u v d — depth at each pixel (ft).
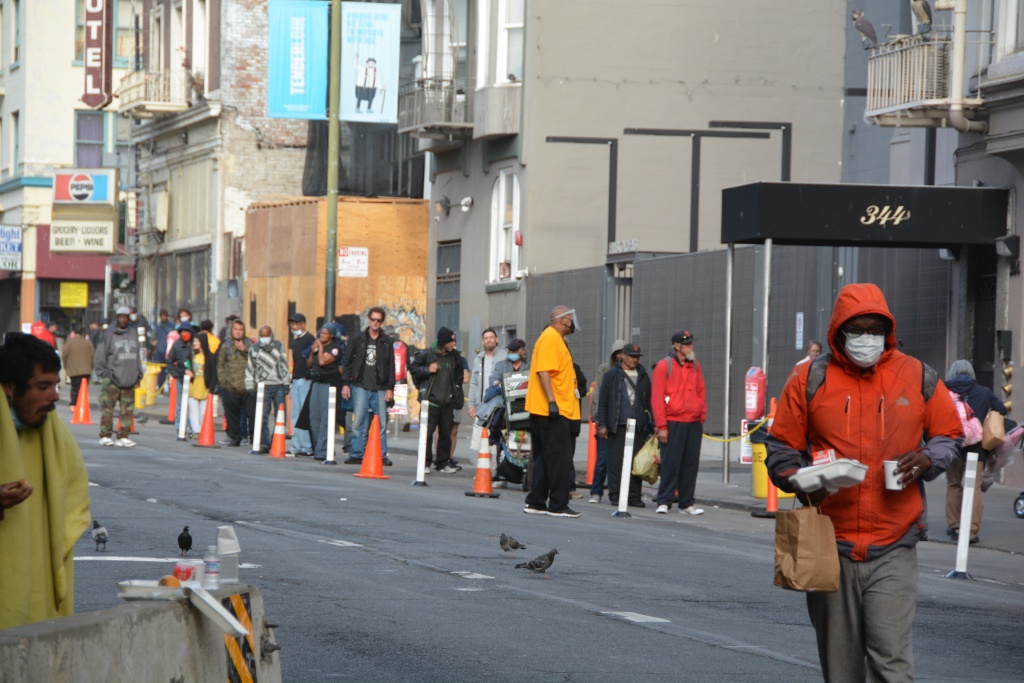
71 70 440.45
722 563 95.81
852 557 45.01
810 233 151.84
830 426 45.55
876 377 45.68
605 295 219.20
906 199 153.79
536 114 237.66
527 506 123.24
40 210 438.81
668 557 97.45
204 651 38.93
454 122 250.37
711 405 196.54
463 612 71.82
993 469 116.06
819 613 45.91
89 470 139.74
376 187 331.98
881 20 234.58
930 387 45.98
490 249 251.39
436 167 273.95
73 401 263.49
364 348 172.96
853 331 44.96
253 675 41.93
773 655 64.28
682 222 240.32
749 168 241.96
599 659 61.87
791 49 242.58
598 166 239.09
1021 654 67.77
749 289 191.62
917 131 183.83
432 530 104.58
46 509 41.04
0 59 462.19
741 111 241.96
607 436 137.39
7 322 455.22
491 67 245.24
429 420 168.76
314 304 286.66
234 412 196.44
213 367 207.10
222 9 332.39
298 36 237.86
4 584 39.19
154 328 332.19
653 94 239.91
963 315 164.35
